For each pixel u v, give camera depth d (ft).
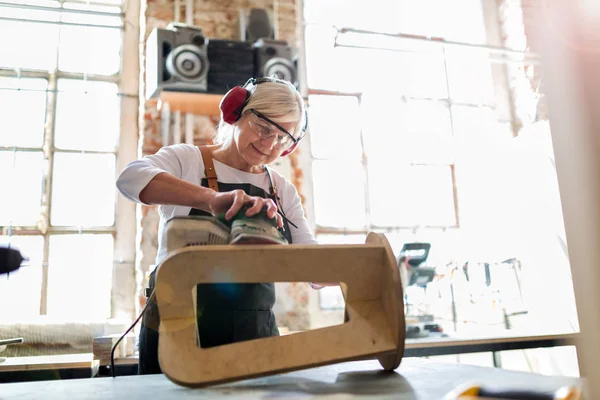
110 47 13.50
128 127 13.19
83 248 12.35
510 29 16.16
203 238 2.89
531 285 11.55
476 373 2.93
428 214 14.87
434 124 15.51
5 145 12.25
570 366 10.22
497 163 13.12
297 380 2.92
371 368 3.29
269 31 13.09
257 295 3.97
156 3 13.34
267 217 3.01
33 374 7.54
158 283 2.66
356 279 2.93
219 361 2.57
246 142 4.30
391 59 15.58
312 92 14.69
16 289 11.67
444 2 16.34
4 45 12.67
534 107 15.16
